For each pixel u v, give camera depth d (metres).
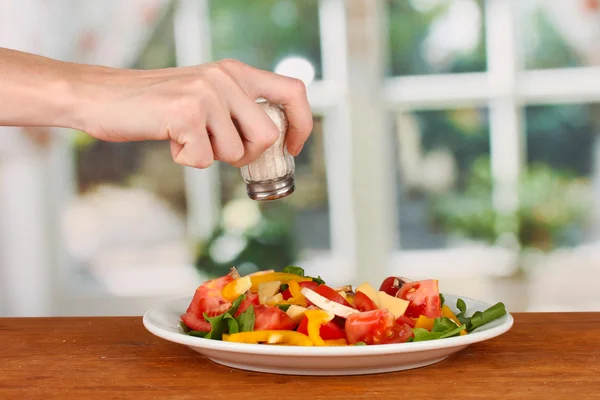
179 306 1.04
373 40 3.45
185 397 0.73
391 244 3.54
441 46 3.44
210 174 3.55
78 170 3.61
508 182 3.46
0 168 3.56
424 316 0.86
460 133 3.47
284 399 0.72
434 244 3.53
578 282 3.45
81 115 0.80
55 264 3.63
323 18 3.46
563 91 3.40
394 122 3.49
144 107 0.78
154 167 3.60
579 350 0.89
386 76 3.47
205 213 3.58
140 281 3.64
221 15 3.49
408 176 3.51
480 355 0.88
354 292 0.95
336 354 0.73
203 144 0.79
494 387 0.74
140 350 0.94
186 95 0.78
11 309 3.62
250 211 3.53
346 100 3.48
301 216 3.53
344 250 3.55
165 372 0.83
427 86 3.46
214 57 3.51
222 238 3.48
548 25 3.38
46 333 1.06
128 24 3.50
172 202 3.60
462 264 3.51
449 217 3.51
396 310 0.87
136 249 3.64
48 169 3.58
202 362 0.87
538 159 3.44
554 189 3.44
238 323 0.83
